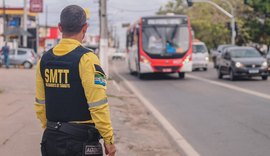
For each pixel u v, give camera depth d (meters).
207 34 76.50
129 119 12.90
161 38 28.16
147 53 28.09
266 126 11.48
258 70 25.72
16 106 13.95
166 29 28.28
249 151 8.86
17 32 44.25
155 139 10.23
